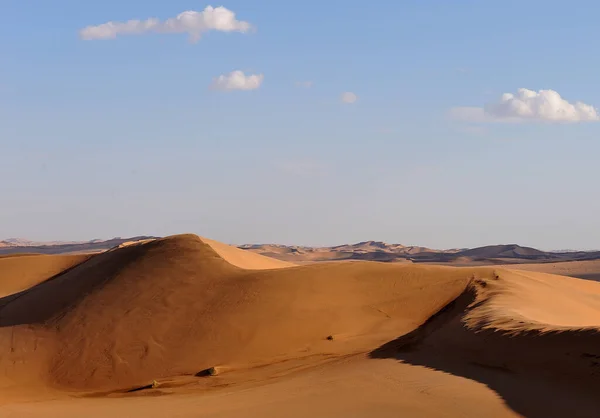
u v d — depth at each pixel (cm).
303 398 1547
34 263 5391
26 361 2712
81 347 2752
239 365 2414
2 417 1673
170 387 2219
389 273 3109
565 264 11862
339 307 2809
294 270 3139
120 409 1705
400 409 1358
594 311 2956
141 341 2709
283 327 2666
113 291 3206
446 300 2853
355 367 1973
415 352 2075
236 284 3030
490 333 1908
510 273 3262
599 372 1368
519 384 1451
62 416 1628
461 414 1291
